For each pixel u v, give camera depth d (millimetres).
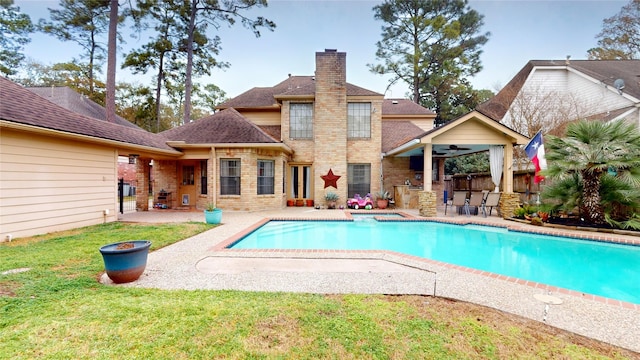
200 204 15672
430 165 13016
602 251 8242
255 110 20047
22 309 3533
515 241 9523
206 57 26109
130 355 2693
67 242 7328
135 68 25359
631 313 3781
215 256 6457
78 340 2912
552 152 10852
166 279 4938
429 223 12172
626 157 9555
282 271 5418
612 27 23484
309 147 17484
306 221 12141
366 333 3123
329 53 16984
